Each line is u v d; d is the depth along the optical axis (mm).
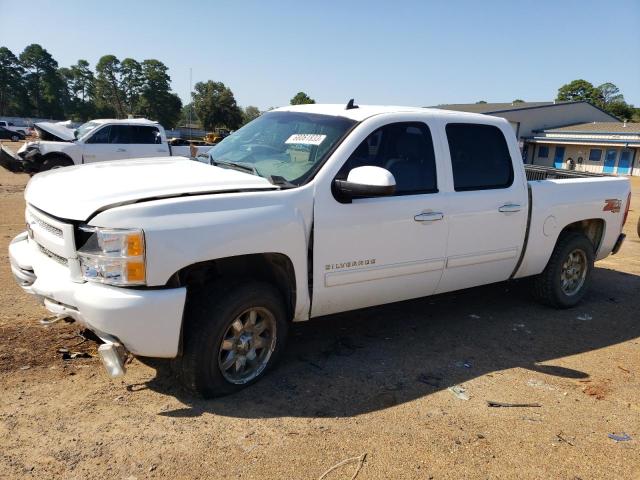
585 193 5609
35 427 3102
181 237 3109
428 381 3982
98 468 2795
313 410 3477
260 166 4094
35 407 3305
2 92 109438
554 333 5137
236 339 3564
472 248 4652
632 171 38688
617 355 4703
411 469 2943
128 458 2889
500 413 3594
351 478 2840
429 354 4473
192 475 2787
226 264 3572
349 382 3889
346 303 4066
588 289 6613
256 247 3389
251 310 3568
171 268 3100
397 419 3430
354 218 3869
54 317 3580
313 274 3773
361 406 3564
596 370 4367
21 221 9156
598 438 3371
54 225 3266
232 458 2939
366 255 3990
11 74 108688
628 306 6121
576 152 42781
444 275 4562
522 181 4980
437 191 4387
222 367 3502
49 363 3863
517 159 4988
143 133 15273
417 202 4199
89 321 3109
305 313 3861
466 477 2912
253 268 3730
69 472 2752
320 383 3846
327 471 2881
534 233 5133
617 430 3477
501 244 4871
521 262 5160
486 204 4652
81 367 3842
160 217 3084
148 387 3631
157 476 2768
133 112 117188
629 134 38000
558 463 3090
